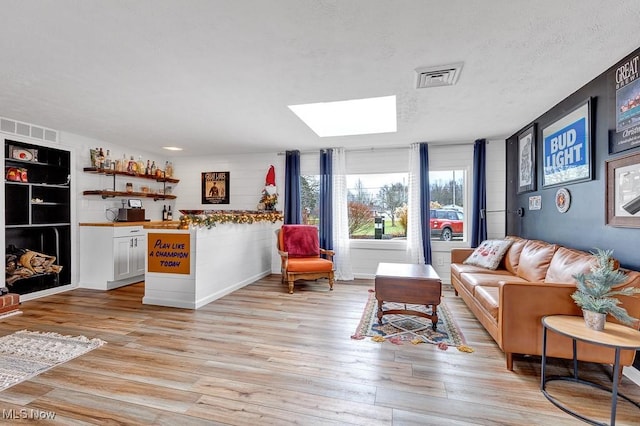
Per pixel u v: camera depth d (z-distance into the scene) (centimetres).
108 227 457
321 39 201
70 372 224
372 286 488
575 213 296
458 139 486
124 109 341
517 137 439
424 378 221
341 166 543
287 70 245
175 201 633
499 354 258
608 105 247
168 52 218
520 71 248
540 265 305
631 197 224
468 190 508
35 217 443
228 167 610
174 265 382
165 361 242
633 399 196
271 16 177
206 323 325
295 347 269
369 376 223
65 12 173
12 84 273
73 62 233
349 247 547
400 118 374
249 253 505
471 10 172
